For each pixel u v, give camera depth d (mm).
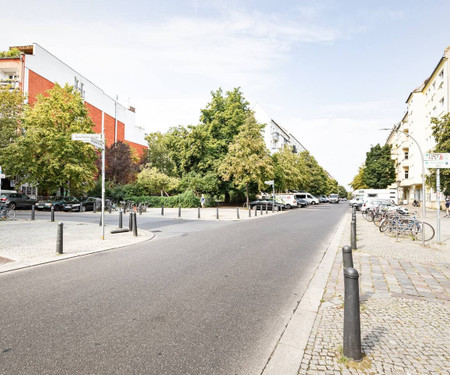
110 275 5812
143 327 3562
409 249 8898
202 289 5008
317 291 4996
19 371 2648
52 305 4227
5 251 8016
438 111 34344
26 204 26375
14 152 26359
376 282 5488
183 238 10812
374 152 58875
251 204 34094
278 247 9156
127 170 38812
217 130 38875
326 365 2801
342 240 10867
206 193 37219
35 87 36781
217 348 3113
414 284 5363
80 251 8148
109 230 12727
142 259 7262
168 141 40844
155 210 29859
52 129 27359
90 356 2912
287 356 2961
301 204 42312
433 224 17156
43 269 6301
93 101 49281
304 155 68500
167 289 4973
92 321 3709
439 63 32750
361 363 2814
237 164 33656
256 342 3254
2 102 28328
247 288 5113
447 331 3486
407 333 3432
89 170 29562
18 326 3549
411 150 45781
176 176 42438
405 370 2697
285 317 3928
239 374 2668
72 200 27156
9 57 34812
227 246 9148
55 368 2705
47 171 27312
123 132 59781
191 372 2680
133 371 2678
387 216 12695
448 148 21828
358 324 2896
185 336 3359
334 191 114375
